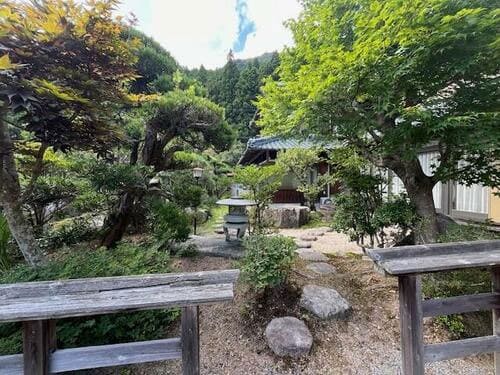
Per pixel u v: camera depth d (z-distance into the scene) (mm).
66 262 2553
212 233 6215
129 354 1445
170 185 4984
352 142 3322
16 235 2855
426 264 1592
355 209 3842
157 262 2932
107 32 2664
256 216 5176
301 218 7402
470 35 2217
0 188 2738
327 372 2146
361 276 3432
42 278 2234
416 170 3240
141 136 5148
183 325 1465
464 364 2234
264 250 2871
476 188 4363
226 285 1465
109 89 2965
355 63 2301
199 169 6129
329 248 4828
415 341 1663
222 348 2359
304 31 3031
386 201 3764
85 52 2684
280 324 2469
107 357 1429
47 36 2406
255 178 4969
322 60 2439
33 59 2463
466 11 2004
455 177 3082
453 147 2727
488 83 2516
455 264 1590
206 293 1375
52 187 4406
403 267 1556
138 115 4922
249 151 10695
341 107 2715
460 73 2477
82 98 2633
